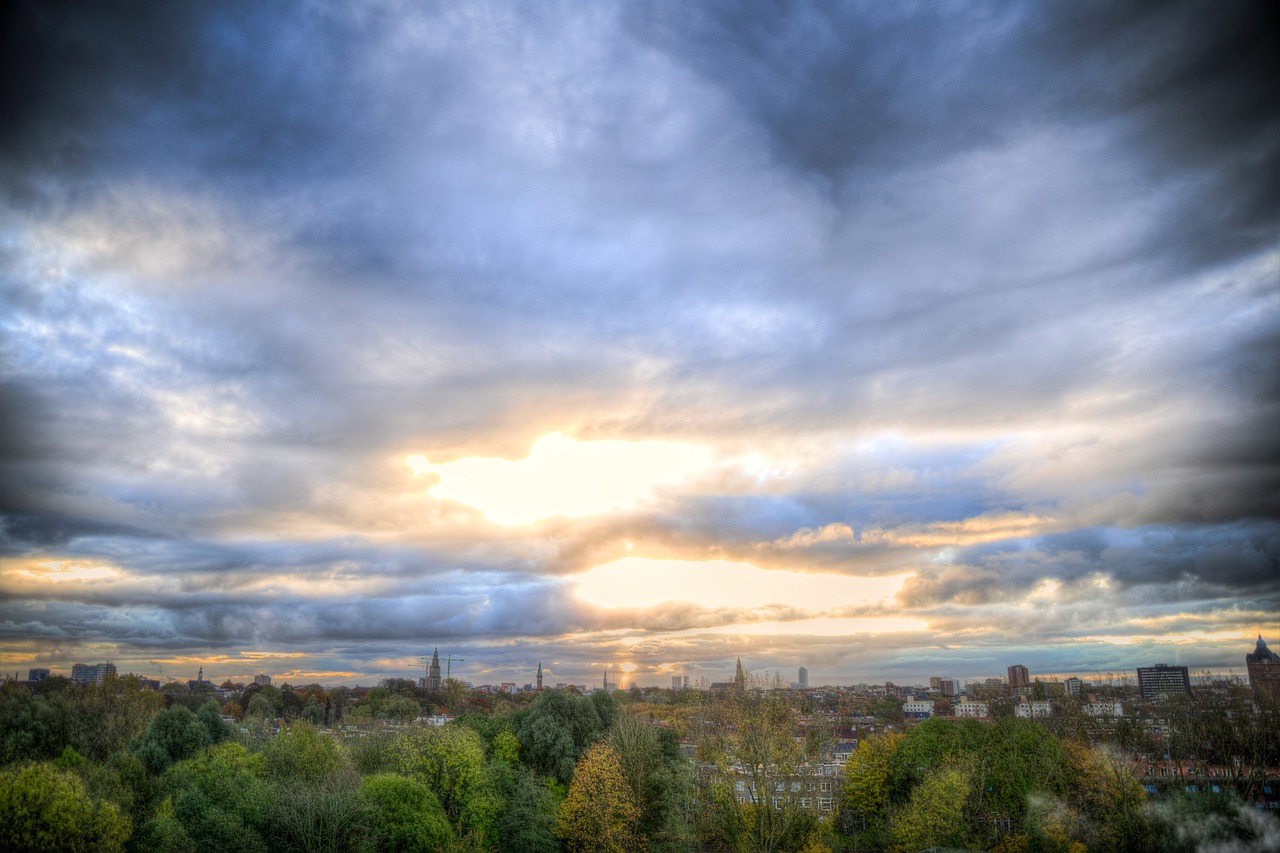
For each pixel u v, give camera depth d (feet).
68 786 219.82
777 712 407.64
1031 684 604.49
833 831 416.87
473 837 303.89
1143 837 336.49
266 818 255.50
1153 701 466.29
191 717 354.13
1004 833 376.68
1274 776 356.59
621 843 323.16
